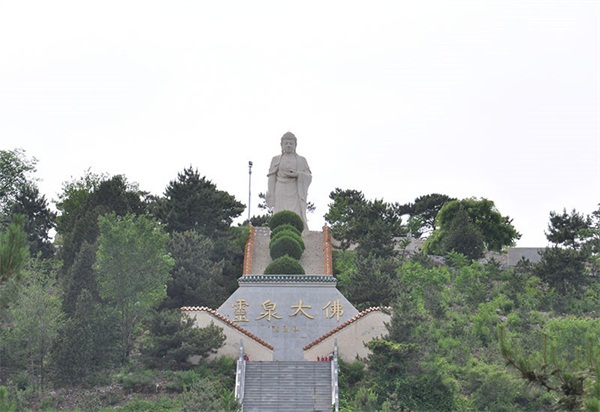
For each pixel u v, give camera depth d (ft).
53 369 201.77
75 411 181.88
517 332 226.38
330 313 238.07
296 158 312.09
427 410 187.62
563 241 336.29
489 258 349.00
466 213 331.77
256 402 192.65
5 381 200.75
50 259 284.82
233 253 288.30
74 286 229.86
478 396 188.96
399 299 207.51
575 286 279.49
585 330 202.18
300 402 193.06
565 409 84.48
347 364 208.23
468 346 214.48
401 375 192.75
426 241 345.51
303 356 223.92
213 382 194.29
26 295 202.39
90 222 274.36
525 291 276.21
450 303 258.78
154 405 185.98
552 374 85.71
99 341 204.33
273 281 242.99
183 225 288.10
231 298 240.94
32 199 325.42
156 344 205.36
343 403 191.11
